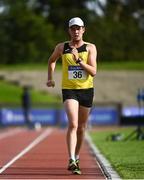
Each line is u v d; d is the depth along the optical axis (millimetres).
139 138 46281
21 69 126625
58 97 101688
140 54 172000
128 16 190500
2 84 110875
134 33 175250
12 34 165875
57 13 182125
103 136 52312
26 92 74875
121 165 26406
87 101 23172
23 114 75375
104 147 38156
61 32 174500
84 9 181625
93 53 23172
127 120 65125
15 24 166250
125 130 63781
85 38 172125
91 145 40344
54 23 183125
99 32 173375
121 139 46156
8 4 169750
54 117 75938
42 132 62156
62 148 38562
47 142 45156
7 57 164125
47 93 106688
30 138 51000
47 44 167000
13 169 25578
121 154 32562
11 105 77875
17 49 164125
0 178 22344
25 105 74625
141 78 117000
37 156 32344
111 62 155000
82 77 22984
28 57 164375
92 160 30188
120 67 133000
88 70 22828
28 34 166125
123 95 107875
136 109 75438
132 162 27875
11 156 32406
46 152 35188
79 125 23781
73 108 22703
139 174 23156
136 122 63844
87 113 23438
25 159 30500
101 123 75812
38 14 179375
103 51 169000
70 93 22953
